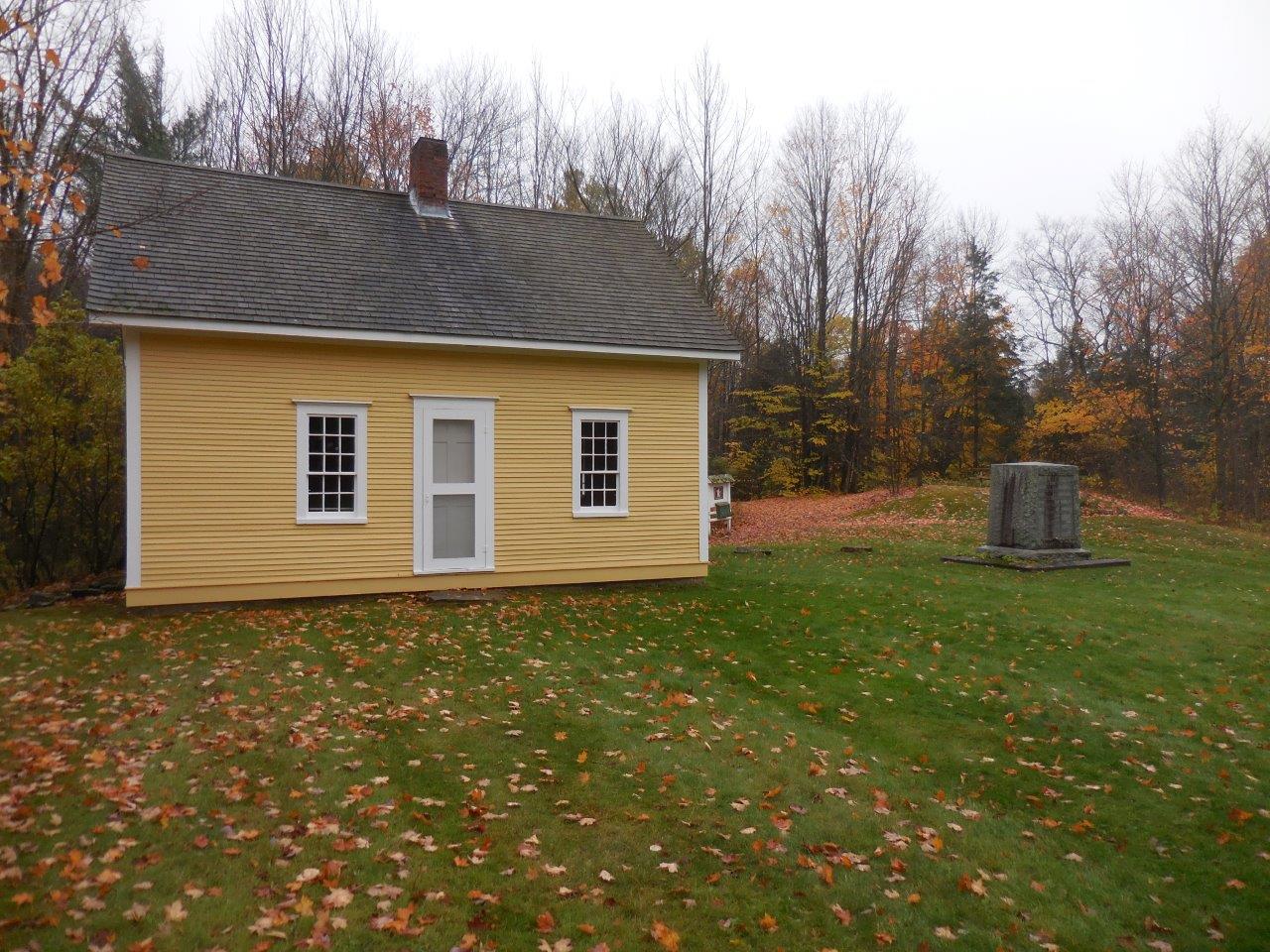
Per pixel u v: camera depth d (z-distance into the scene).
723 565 17.41
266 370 12.35
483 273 14.77
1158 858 5.86
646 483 14.95
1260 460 33.00
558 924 4.65
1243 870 5.70
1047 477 17.47
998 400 40.62
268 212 14.17
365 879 4.96
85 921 4.36
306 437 12.60
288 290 12.62
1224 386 32.56
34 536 17.64
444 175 15.96
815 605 13.04
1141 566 17.17
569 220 17.31
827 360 40.97
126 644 9.91
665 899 4.97
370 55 31.12
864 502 32.53
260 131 29.47
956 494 29.78
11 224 6.54
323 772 6.43
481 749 7.08
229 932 4.37
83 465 16.20
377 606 12.40
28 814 5.46
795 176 40.97
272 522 12.42
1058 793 6.83
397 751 6.94
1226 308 32.69
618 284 15.84
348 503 13.09
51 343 16.09
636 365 14.85
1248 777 7.17
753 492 41.25
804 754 7.35
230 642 10.10
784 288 41.75
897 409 40.28
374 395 13.03
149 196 13.30
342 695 8.24
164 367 11.77
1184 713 8.62
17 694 7.91
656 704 8.45
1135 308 37.03
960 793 6.78
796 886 5.21
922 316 42.53
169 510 11.83
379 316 12.80
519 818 5.87
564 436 14.31
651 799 6.30
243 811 5.71
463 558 13.70
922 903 5.11
